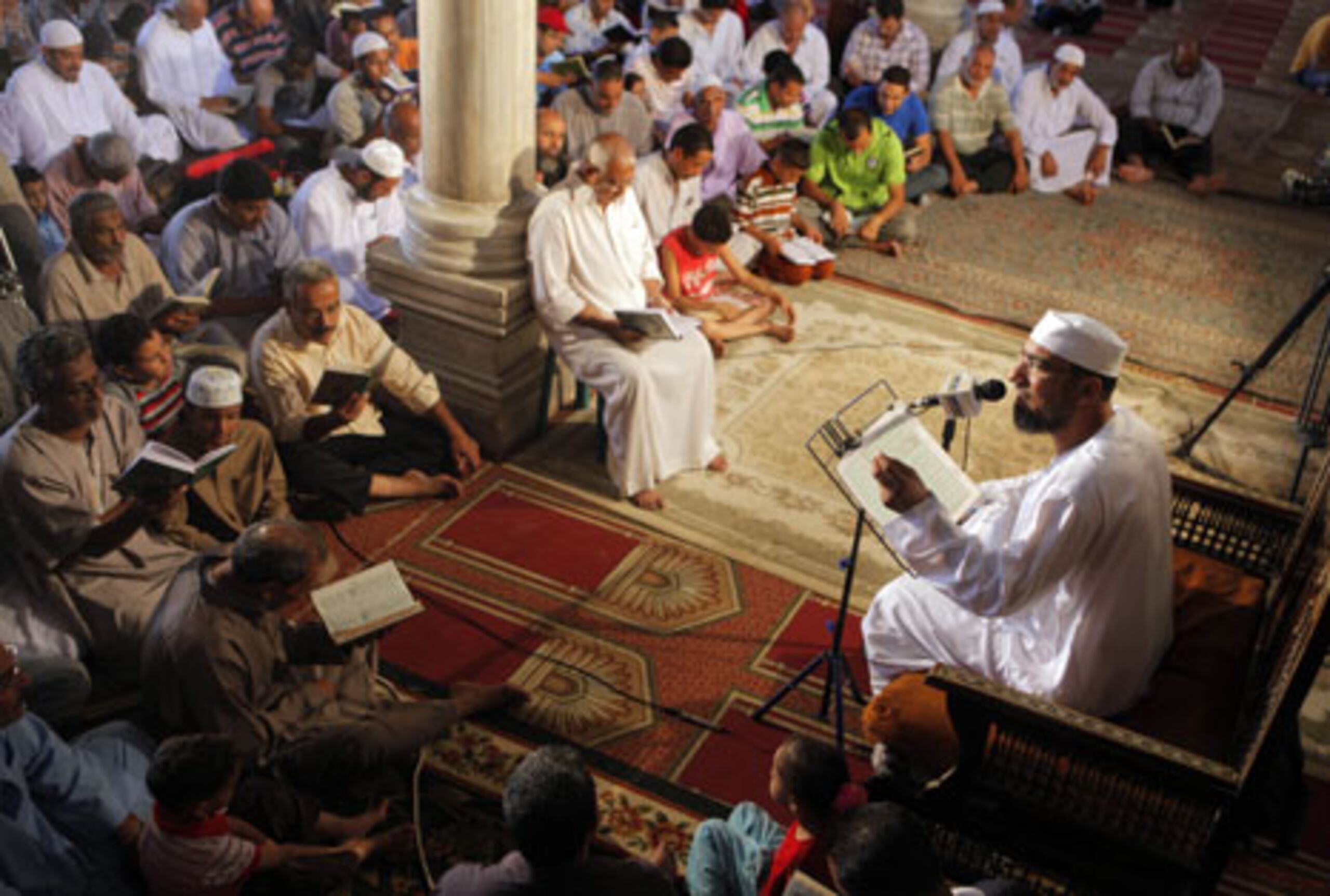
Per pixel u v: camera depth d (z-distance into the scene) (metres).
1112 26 14.42
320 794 3.60
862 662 4.50
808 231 7.56
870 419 6.04
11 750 3.07
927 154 8.52
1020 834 3.39
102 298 5.09
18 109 6.87
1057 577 3.42
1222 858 3.08
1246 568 4.13
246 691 3.51
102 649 4.21
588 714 4.19
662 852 3.56
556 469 5.52
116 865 3.25
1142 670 3.55
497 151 5.17
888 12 9.39
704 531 5.17
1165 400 6.40
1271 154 10.34
